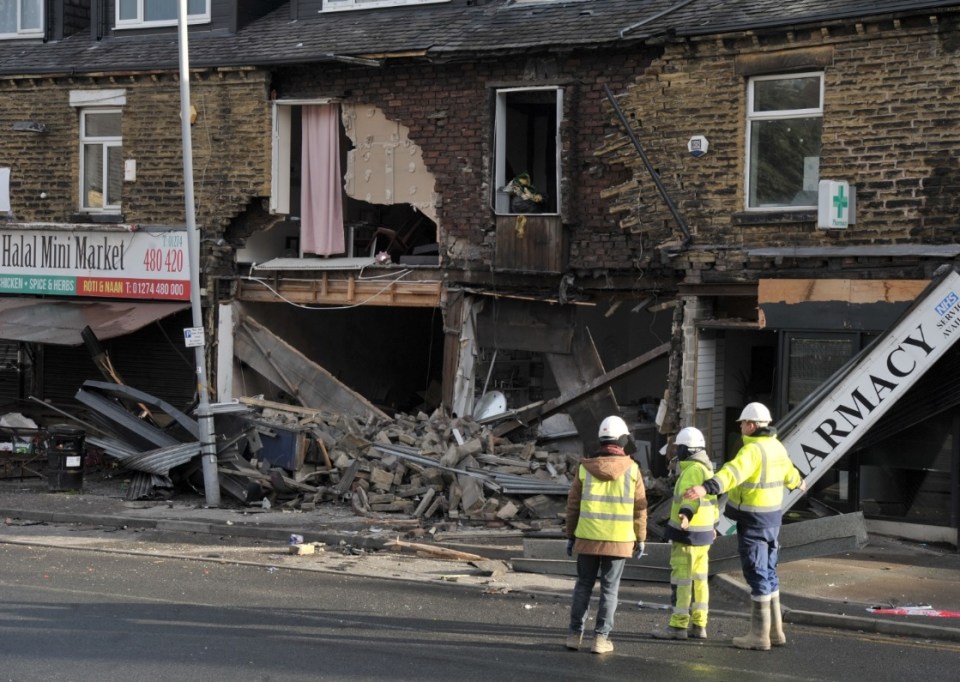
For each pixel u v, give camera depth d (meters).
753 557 11.12
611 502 10.85
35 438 22.89
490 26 21.81
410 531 17.55
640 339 24.48
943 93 17.00
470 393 22.20
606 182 20.58
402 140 22.55
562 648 11.01
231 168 23.86
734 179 18.89
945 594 13.43
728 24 18.56
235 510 19.25
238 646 10.70
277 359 23.89
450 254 22.19
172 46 24.81
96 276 24.97
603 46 20.06
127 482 22.41
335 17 24.16
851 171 17.78
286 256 25.31
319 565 15.24
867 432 17.27
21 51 26.36
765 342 20.89
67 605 12.29
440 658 10.46
